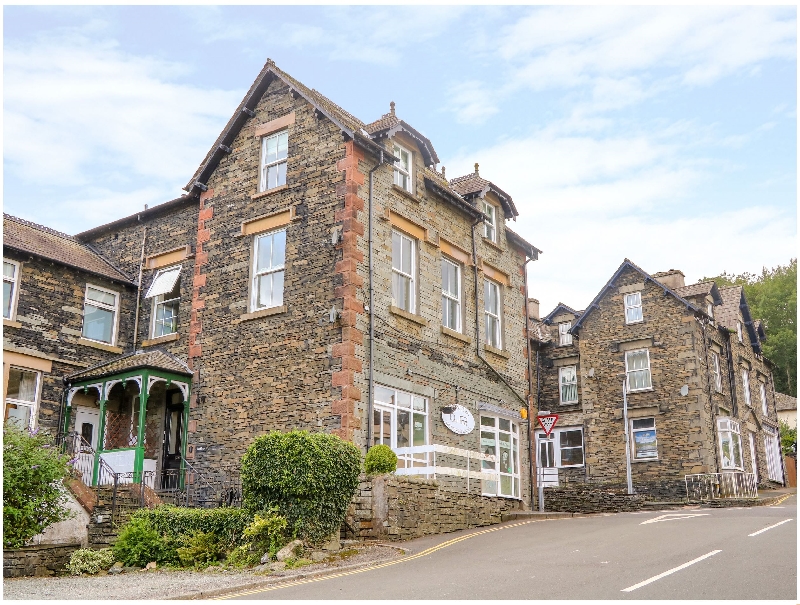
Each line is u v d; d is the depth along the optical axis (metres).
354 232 18.92
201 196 22.20
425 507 17.52
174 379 20.17
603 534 16.09
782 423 45.97
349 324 18.20
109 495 17.11
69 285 21.50
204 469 19.55
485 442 22.56
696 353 31.23
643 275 33.25
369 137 20.27
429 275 21.45
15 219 22.61
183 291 22.09
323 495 14.32
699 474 29.41
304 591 10.80
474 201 24.20
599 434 32.78
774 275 60.56
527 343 25.78
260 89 21.64
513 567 12.25
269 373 19.23
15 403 19.58
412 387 19.84
